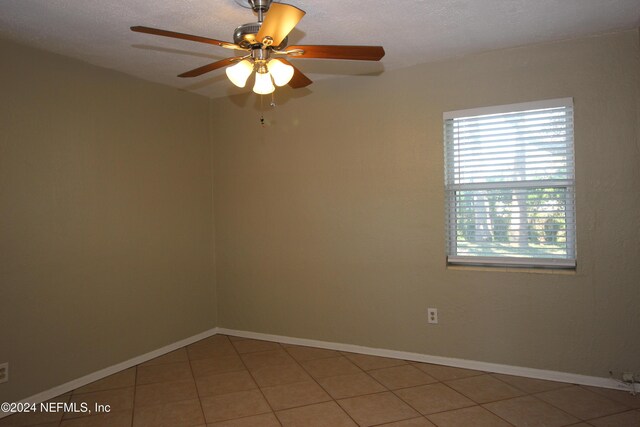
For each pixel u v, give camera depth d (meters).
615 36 2.68
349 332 3.55
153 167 3.54
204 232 4.04
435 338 3.24
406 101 3.29
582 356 2.82
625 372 2.72
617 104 2.69
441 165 3.19
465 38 2.73
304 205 3.71
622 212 2.70
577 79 2.78
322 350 3.61
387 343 3.41
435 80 3.19
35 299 2.70
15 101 2.61
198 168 3.98
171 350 3.65
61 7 2.19
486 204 3.12
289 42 2.73
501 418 2.43
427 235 3.25
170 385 2.96
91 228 3.04
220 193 4.11
